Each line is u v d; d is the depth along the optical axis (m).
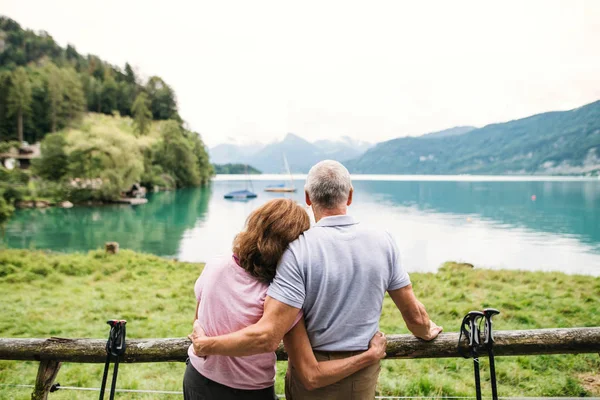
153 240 31.61
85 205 57.78
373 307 1.99
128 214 48.62
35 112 128.50
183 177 103.88
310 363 1.95
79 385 5.31
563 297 10.32
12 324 8.41
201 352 1.94
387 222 42.47
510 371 5.49
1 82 119.00
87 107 154.88
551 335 2.57
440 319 8.57
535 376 5.38
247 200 69.44
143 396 4.99
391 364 5.84
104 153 62.94
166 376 5.64
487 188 109.19
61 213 48.44
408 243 30.42
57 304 10.11
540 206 60.12
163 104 168.88
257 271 1.98
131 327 8.19
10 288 11.97
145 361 2.66
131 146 67.06
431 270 21.23
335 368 1.93
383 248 2.02
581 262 23.81
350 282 1.93
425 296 10.84
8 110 119.69
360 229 2.04
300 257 1.92
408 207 58.59
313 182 2.10
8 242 29.53
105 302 10.30
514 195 82.94
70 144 62.38
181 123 171.88
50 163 59.88
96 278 13.55
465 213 51.25
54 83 131.25
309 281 1.91
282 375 5.55
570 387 5.12
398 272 2.08
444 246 29.23
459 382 5.26
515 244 30.08
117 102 162.88
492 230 37.22
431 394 4.87
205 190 94.75
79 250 26.73
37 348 2.72
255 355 2.04
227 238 32.75
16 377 5.64
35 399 2.77
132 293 11.45
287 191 90.19
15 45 193.62
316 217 2.13
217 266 2.06
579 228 38.59
